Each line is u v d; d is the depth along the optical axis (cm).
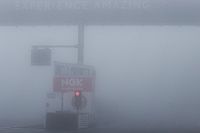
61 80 2803
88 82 2856
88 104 2864
